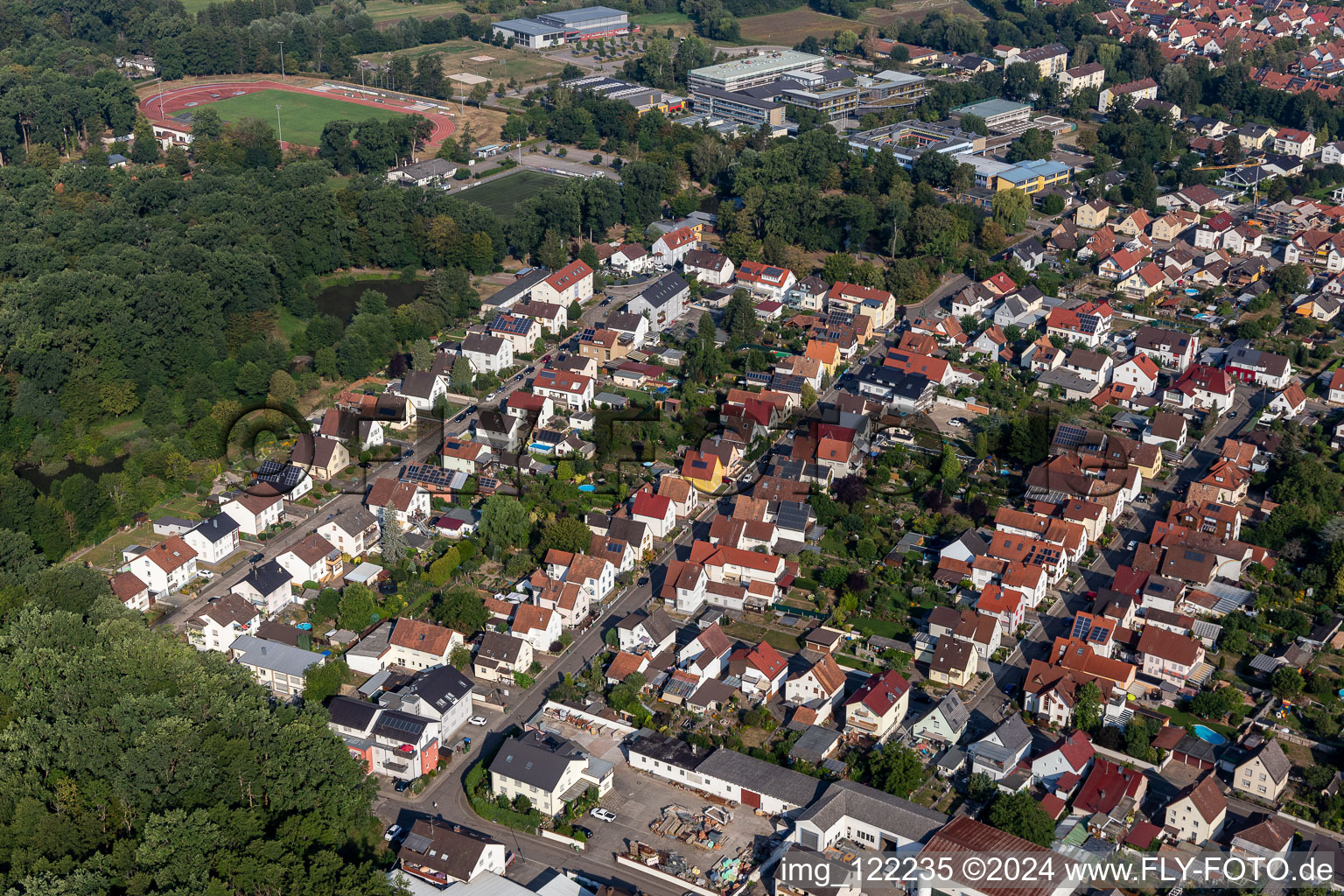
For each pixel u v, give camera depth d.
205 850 161.38
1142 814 179.75
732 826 179.75
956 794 185.12
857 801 177.88
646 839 177.38
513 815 181.00
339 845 169.00
